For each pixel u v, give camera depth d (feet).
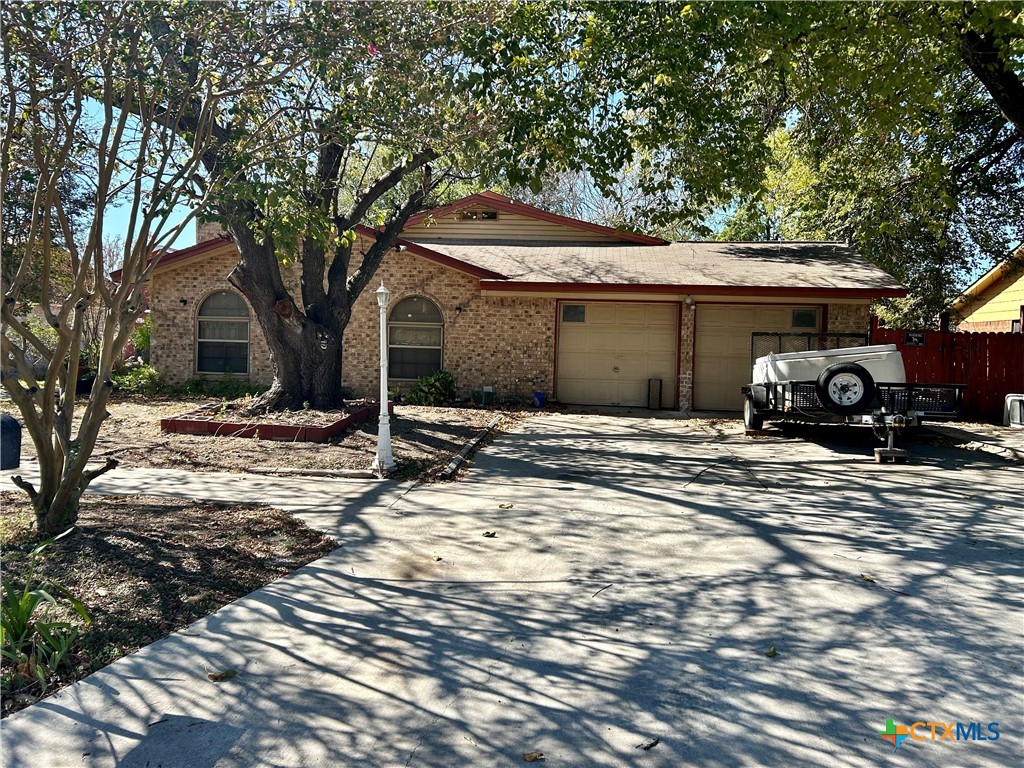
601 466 33.81
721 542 22.07
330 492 27.43
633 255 62.90
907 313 88.48
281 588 17.74
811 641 15.17
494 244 67.92
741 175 41.01
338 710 12.30
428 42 29.04
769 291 52.29
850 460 36.40
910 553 21.17
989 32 43.55
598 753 11.17
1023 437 43.57
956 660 14.35
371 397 57.67
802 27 36.78
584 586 18.26
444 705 12.52
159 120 23.98
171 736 11.43
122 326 20.17
